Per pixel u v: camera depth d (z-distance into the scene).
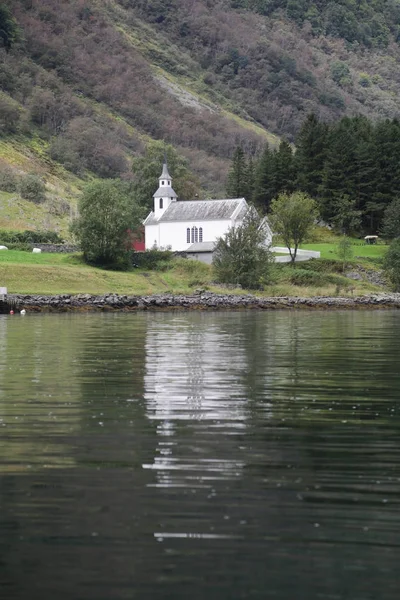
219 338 88.81
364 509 27.28
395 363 63.75
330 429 38.53
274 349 75.38
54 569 23.06
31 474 31.00
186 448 34.81
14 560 23.58
